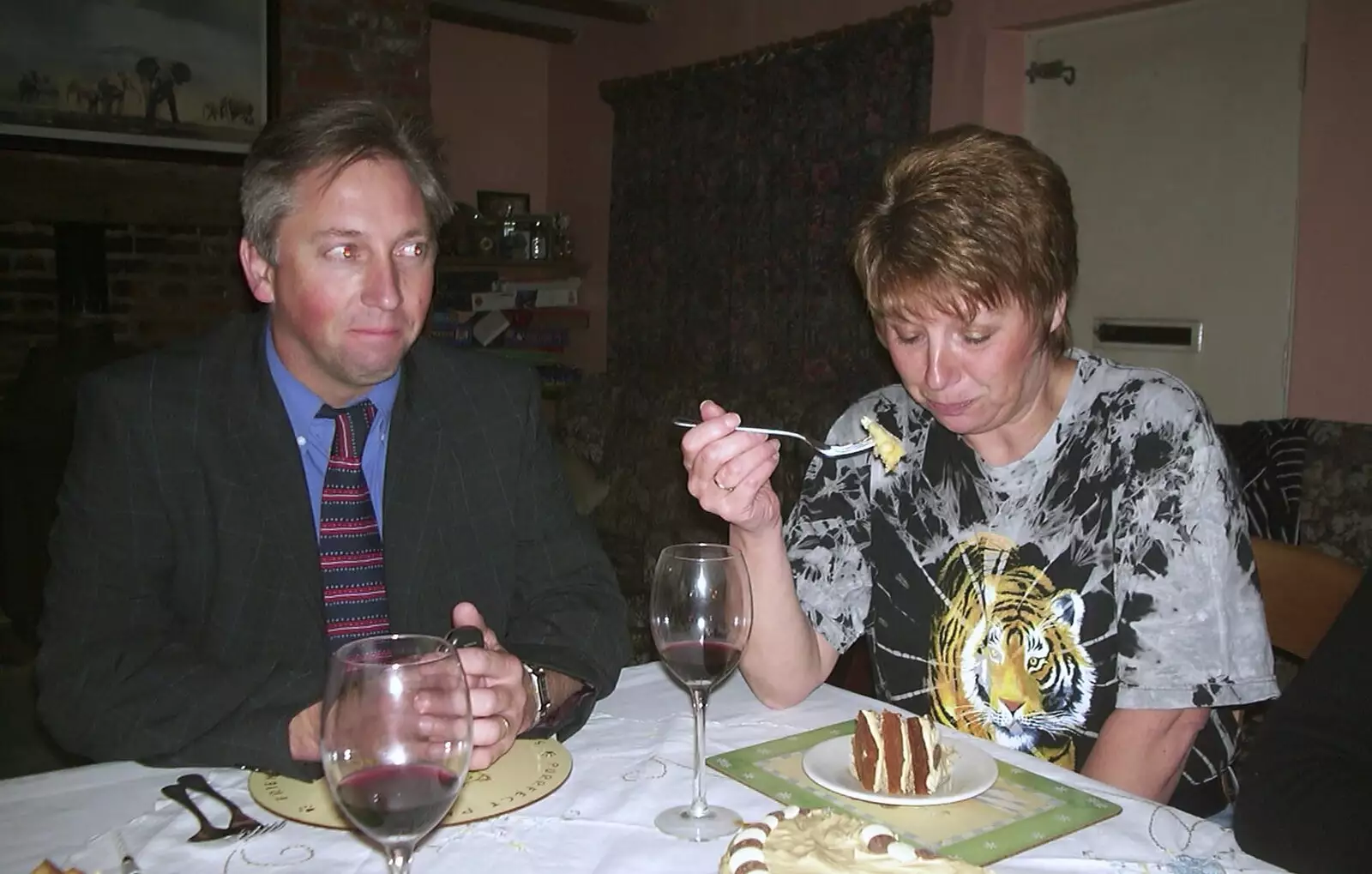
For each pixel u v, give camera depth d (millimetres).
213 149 3994
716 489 1169
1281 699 1014
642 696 1275
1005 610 1297
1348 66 2697
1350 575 1332
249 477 1250
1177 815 964
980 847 888
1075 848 900
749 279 4336
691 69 4520
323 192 1170
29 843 894
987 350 1177
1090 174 3355
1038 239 1157
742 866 804
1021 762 1081
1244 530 1212
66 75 3727
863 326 3828
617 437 4066
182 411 1242
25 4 3639
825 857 817
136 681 1084
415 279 1250
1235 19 2949
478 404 1409
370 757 732
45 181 3756
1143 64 3180
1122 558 1231
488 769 1036
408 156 1229
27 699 3230
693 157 4566
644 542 3717
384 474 1340
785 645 1225
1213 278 3053
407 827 742
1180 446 1223
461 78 5184
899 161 1245
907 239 1158
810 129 4012
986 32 3436
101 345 3973
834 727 1168
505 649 1227
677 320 4711
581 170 5293
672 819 938
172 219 3988
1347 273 2725
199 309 4227
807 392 3607
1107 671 1244
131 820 936
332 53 4125
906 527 1376
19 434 3521
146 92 3855
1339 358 2752
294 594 1261
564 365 5246
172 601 1269
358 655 852
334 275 1190
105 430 1229
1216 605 1174
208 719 1034
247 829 916
